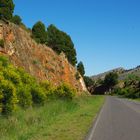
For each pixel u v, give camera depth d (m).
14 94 19.83
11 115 19.09
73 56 100.19
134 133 16.25
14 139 13.27
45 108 25.64
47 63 62.97
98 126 19.20
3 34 42.81
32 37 63.66
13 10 51.84
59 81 65.31
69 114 26.67
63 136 14.78
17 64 44.41
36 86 29.95
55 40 81.25
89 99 63.22
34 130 16.14
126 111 33.50
